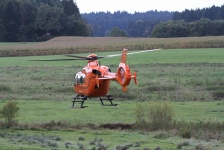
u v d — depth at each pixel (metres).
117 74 72.75
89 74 76.81
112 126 73.62
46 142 56.25
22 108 97.88
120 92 117.75
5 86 129.12
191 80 138.38
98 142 58.00
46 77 158.38
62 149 51.62
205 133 64.31
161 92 119.38
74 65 199.50
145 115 78.81
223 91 112.44
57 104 104.25
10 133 65.19
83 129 70.75
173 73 156.62
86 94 77.81
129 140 61.59
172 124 70.88
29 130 69.44
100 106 100.88
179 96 112.19
